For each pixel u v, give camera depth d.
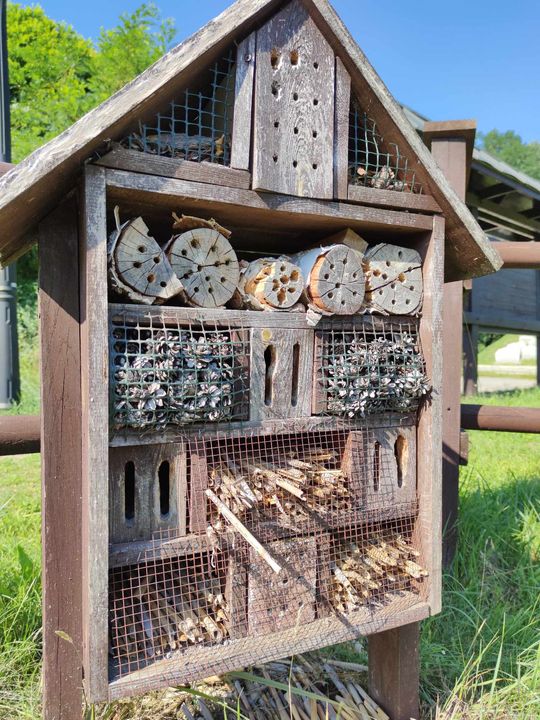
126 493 1.93
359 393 1.96
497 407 3.43
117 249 1.62
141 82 1.62
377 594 2.13
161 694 2.37
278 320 1.88
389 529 2.19
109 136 1.54
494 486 4.32
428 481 2.11
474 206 7.74
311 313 1.91
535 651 2.55
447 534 3.31
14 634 2.49
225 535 1.79
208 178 1.70
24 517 3.80
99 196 1.56
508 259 3.26
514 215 8.77
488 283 10.70
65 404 1.78
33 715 2.08
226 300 1.83
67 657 1.79
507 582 3.19
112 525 1.68
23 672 2.34
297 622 1.83
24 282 11.79
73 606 1.80
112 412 1.60
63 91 12.66
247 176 1.75
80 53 13.88
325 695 2.41
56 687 1.78
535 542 3.44
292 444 2.17
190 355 1.69
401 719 2.24
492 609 2.85
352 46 1.83
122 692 1.60
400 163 2.04
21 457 5.70
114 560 1.64
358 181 2.05
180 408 1.67
